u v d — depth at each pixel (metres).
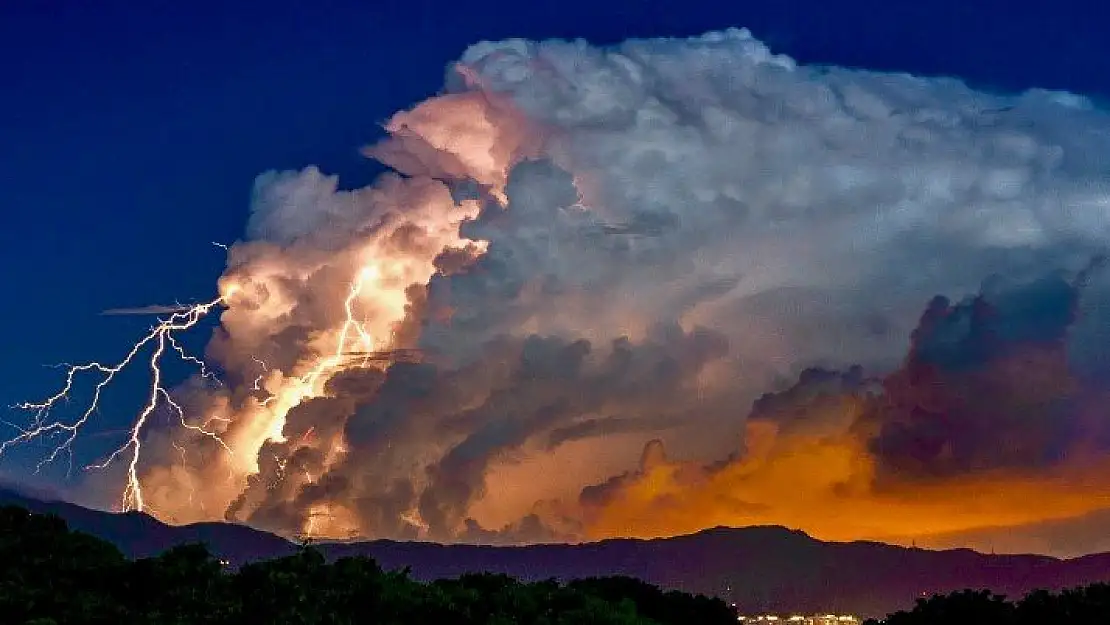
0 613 41.09
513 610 51.66
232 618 43.97
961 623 65.12
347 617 46.12
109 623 41.97
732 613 75.56
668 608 73.31
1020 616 63.66
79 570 46.50
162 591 45.78
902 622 67.44
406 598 48.78
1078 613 62.03
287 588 46.56
